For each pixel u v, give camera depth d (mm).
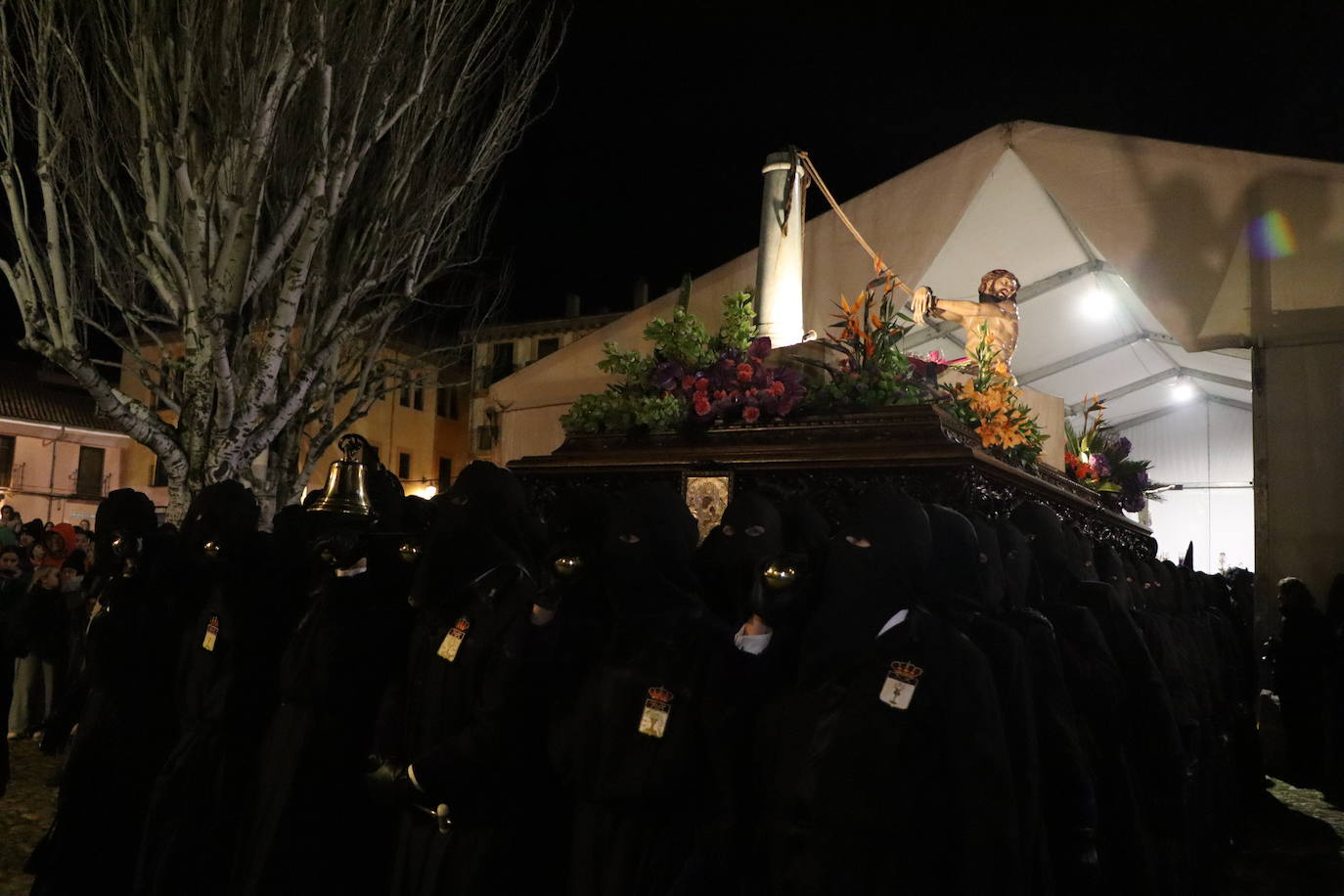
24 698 8898
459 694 3225
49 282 9539
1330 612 8023
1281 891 5734
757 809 2898
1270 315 7664
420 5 10086
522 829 3180
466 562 3314
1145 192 7855
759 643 2877
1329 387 7707
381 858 3723
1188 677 5520
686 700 2895
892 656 2672
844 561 2736
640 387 5523
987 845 2521
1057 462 7668
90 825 4277
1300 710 8703
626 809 2908
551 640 3152
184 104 8773
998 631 2982
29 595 8492
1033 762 2871
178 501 9000
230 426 9000
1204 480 17359
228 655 3984
